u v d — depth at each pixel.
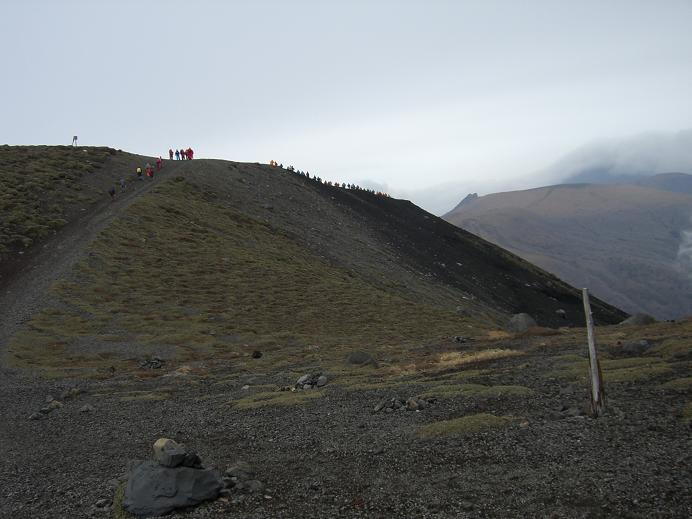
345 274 74.69
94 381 32.44
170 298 52.62
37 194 74.31
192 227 73.75
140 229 67.81
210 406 24.30
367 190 164.75
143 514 11.43
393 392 22.77
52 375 33.22
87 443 19.34
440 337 47.69
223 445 17.53
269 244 77.75
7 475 15.90
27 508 12.91
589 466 11.72
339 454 15.19
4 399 27.80
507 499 10.62
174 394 28.36
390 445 15.38
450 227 164.88
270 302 55.97
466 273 115.50
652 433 13.36
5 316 43.09
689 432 13.10
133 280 54.72
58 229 65.44
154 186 87.00
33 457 17.89
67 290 49.09
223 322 49.06
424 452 14.34
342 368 32.16
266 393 25.59
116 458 17.06
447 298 84.00
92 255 57.47
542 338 37.62
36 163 88.12
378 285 75.56
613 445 12.86
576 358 26.36
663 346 26.77
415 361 33.22
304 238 87.88
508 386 20.72
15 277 52.06
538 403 17.89
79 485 14.43
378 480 12.70
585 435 13.85
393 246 107.81
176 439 18.81
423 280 90.75
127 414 23.89
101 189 83.00
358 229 108.62
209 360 39.41
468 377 24.20
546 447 13.37
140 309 49.03
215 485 12.40
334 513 11.00
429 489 11.71
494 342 39.03
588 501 10.02
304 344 45.00
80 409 25.05
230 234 76.19
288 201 107.50
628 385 18.97
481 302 95.62
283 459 15.36
